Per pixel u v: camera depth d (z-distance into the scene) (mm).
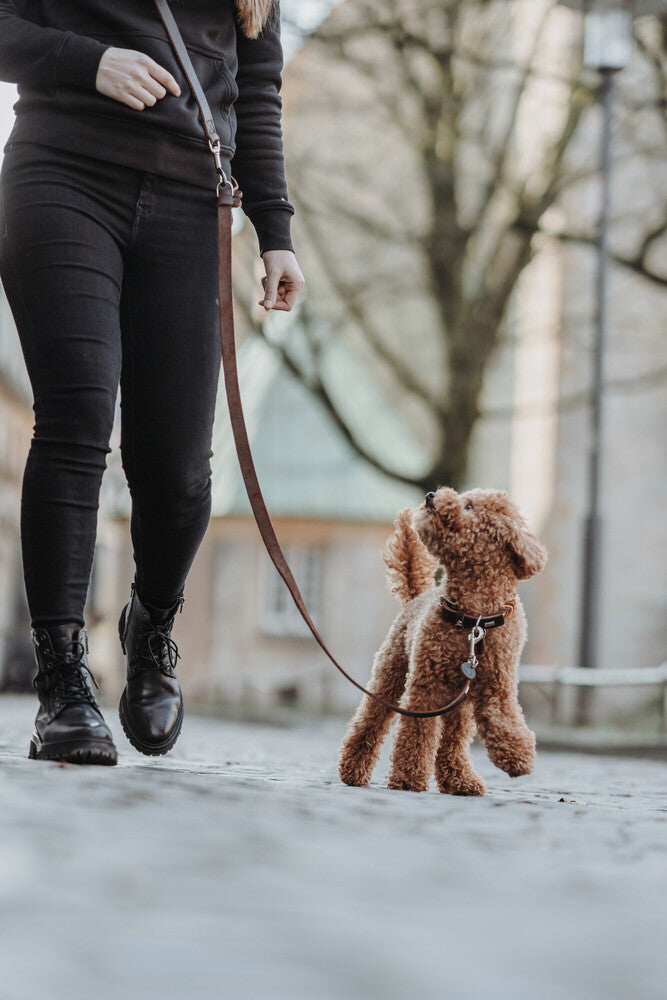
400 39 19766
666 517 28375
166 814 2545
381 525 31766
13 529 36375
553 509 28797
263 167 4402
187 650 32344
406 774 4418
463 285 19984
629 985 1445
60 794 2676
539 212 19828
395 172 24547
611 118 15250
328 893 1916
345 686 31156
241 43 4363
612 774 8195
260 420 32688
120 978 1319
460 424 19891
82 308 3746
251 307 20938
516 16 20141
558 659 28547
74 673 3713
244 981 1328
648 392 28266
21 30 3846
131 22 3941
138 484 4098
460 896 1989
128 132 3822
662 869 2477
